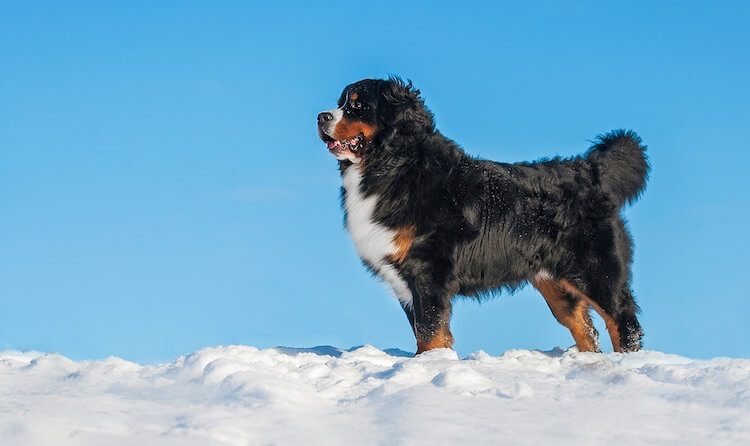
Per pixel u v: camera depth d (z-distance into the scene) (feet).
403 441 14.37
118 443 13.87
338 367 20.36
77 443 13.87
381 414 16.07
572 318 30.25
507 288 29.17
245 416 15.56
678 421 16.05
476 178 28.17
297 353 25.46
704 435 15.23
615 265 28.94
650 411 16.65
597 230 28.96
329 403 16.98
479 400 17.16
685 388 18.19
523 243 28.43
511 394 17.58
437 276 27.66
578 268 28.96
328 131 28.32
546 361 21.53
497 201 28.12
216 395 17.21
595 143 31.73
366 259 28.91
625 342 29.07
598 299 29.04
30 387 18.74
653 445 14.66
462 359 23.20
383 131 28.17
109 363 20.79
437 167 27.99
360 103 28.32
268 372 18.86
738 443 14.82
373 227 28.14
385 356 23.95
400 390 17.69
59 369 20.86
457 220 27.63
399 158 27.96
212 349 23.12
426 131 28.45
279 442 14.32
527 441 14.66
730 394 17.58
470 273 28.19
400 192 27.76
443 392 17.61
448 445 14.29
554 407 16.84
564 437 14.92
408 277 28.12
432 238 27.58
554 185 28.91
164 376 19.30
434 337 27.45
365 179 28.45
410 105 28.19
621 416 16.26
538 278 29.50
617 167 31.07
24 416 15.42
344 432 14.93
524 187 28.58
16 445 13.64
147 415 15.83
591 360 21.21
